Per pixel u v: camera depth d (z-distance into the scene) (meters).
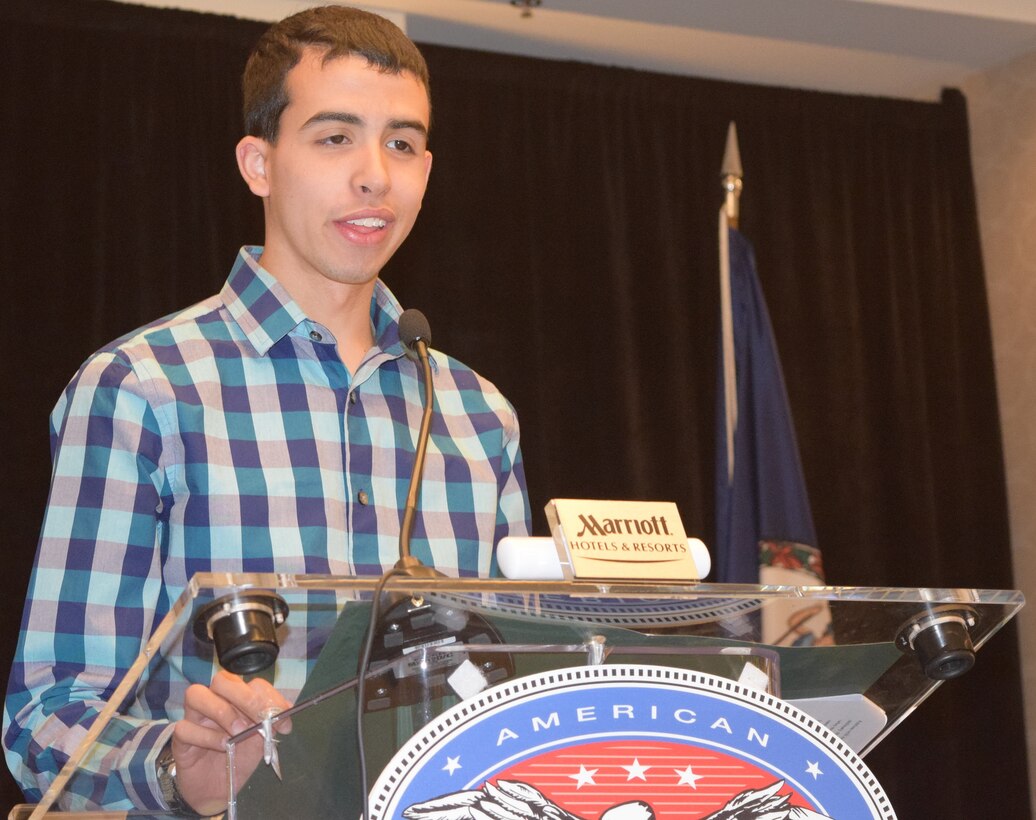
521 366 3.90
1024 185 4.37
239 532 1.29
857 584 4.16
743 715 0.85
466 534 1.44
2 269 3.37
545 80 4.09
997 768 4.12
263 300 1.42
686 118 4.25
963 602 0.91
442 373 1.56
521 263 3.95
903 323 4.39
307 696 0.81
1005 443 4.39
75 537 1.21
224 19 3.68
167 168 3.58
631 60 4.32
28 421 3.31
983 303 4.42
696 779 0.82
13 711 1.13
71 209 3.46
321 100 1.39
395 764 0.79
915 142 4.50
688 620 0.84
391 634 0.80
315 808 0.83
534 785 0.80
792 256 4.29
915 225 4.46
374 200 1.38
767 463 3.11
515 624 0.82
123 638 1.19
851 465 4.23
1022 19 4.12
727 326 3.19
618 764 0.81
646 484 3.99
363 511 1.37
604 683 0.83
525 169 4.01
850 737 0.97
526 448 3.86
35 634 1.16
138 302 3.48
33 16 3.53
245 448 1.33
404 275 3.81
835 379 4.26
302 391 1.39
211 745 0.81
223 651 0.75
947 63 4.44
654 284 4.11
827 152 4.40
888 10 4.00
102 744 0.84
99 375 1.28
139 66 3.60
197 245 3.57
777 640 0.88
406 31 4.06
